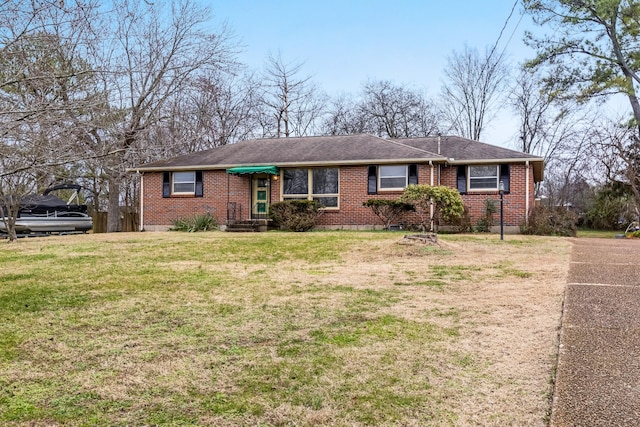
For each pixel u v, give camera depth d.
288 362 3.28
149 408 2.62
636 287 5.57
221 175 18.06
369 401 2.64
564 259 8.23
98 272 7.32
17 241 12.55
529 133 29.44
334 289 5.82
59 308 4.97
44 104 4.69
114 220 21.64
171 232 16.23
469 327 4.05
